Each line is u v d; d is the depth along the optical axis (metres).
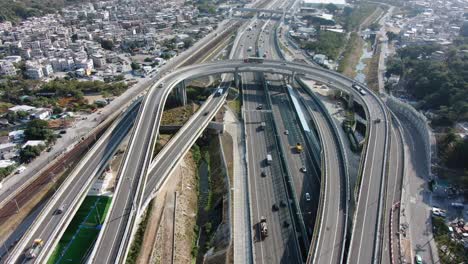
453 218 164.00
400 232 153.88
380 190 168.00
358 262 132.12
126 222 140.62
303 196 180.75
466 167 194.12
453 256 144.62
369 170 181.62
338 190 170.38
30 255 126.50
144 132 198.75
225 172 196.38
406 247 147.62
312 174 198.25
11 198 174.50
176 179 196.12
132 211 144.38
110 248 129.62
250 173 195.75
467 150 193.75
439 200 175.00
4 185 182.75
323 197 164.12
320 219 151.25
